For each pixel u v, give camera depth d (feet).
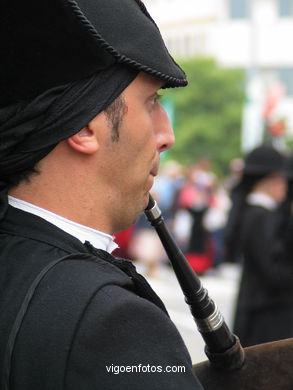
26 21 8.39
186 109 228.43
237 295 28.40
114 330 7.95
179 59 231.50
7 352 7.97
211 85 228.43
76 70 8.44
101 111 8.61
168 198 91.30
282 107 330.13
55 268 8.28
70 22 8.27
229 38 340.18
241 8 346.33
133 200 9.05
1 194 8.75
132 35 8.66
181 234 81.41
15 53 8.47
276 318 27.63
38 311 8.05
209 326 9.47
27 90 8.50
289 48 336.08
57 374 7.81
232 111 227.81
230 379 9.44
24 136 8.52
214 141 226.79
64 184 8.75
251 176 29.12
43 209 8.76
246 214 28.35
